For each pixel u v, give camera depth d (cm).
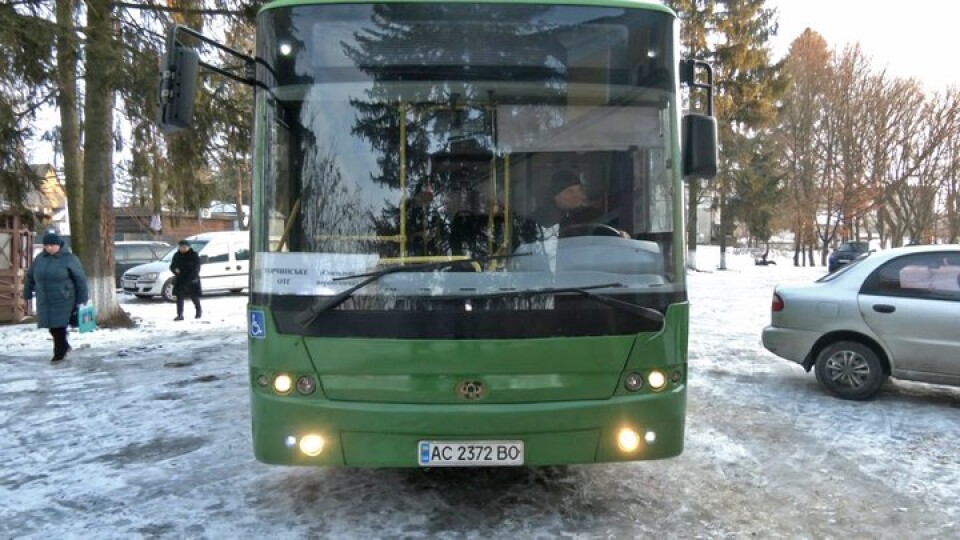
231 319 1477
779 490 490
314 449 384
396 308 382
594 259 398
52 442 602
